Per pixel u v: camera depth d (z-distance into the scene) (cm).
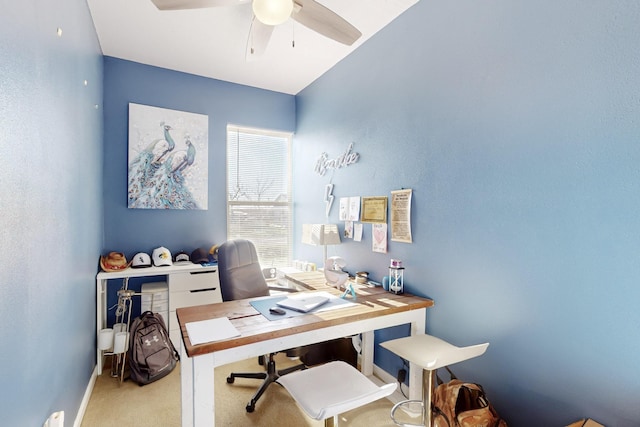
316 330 158
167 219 322
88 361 221
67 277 162
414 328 197
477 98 175
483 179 172
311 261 350
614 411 123
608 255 125
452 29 189
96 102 253
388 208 238
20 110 104
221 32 253
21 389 105
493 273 167
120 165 301
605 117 125
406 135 222
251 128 368
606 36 125
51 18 136
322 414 108
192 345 130
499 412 163
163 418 197
